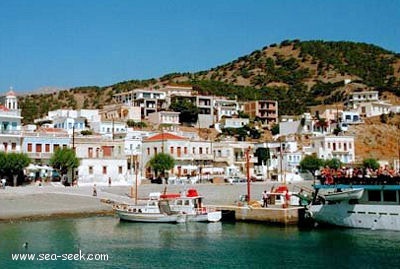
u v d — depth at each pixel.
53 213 80.88
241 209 77.06
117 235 64.75
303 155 159.25
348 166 151.75
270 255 53.00
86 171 117.00
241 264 49.41
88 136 135.62
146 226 72.38
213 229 69.94
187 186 113.81
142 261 50.47
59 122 162.38
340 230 66.06
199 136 174.00
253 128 197.88
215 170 141.25
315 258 51.38
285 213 71.62
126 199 94.50
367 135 187.25
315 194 70.81
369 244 56.78
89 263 49.56
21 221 74.44
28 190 95.69
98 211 84.62
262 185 121.62
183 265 49.03
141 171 130.50
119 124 169.62
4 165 103.38
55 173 114.69
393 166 158.38
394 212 62.59
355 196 65.19
